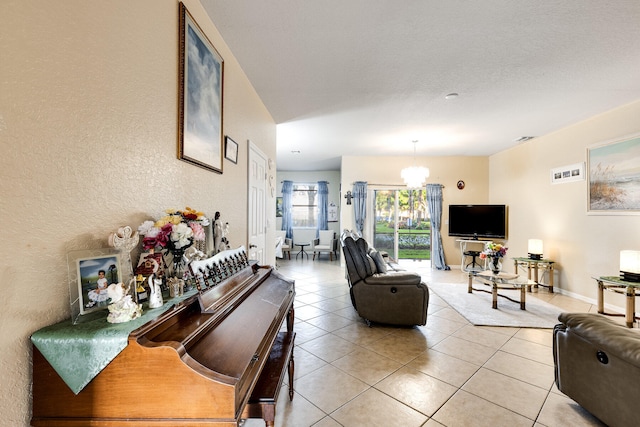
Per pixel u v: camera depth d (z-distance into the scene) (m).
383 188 6.78
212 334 1.10
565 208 4.49
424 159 6.77
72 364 0.86
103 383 0.87
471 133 4.85
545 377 2.18
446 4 1.89
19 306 0.85
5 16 0.81
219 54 2.16
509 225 5.92
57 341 0.87
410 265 6.99
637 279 3.16
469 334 2.98
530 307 3.82
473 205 6.24
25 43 0.85
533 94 3.29
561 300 4.16
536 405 1.86
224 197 2.31
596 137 3.96
